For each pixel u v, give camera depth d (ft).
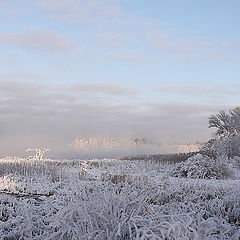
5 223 28.53
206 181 60.23
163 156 116.57
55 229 25.39
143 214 22.18
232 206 35.37
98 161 106.83
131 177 54.08
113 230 20.26
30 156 106.42
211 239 22.88
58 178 67.00
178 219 21.26
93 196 23.90
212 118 135.85
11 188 56.75
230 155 110.93
